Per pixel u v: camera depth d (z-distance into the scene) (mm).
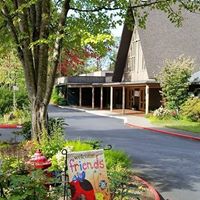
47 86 13141
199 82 32469
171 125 27984
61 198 7566
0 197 5762
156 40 40625
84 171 6688
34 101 13281
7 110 35062
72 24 14234
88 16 14336
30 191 5852
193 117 30156
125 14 14125
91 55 21734
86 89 59562
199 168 13117
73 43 14031
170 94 32438
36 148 11531
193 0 14078
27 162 8805
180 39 41438
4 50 15062
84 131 25016
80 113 42344
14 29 13336
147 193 9305
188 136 22109
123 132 24703
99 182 6777
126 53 45375
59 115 39125
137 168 12930
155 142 19953
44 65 13211
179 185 10750
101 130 25828
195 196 9656
